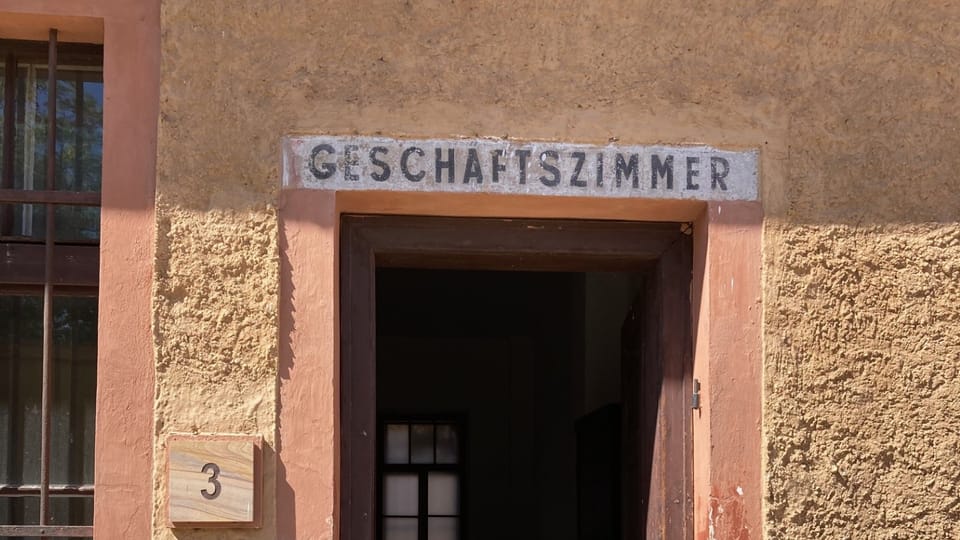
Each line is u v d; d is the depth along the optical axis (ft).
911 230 12.05
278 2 11.71
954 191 12.14
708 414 11.75
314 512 11.19
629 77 11.95
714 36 12.07
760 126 12.03
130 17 11.78
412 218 12.42
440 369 34.09
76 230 12.40
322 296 11.44
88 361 12.35
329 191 11.57
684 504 12.34
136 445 11.27
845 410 11.82
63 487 12.05
